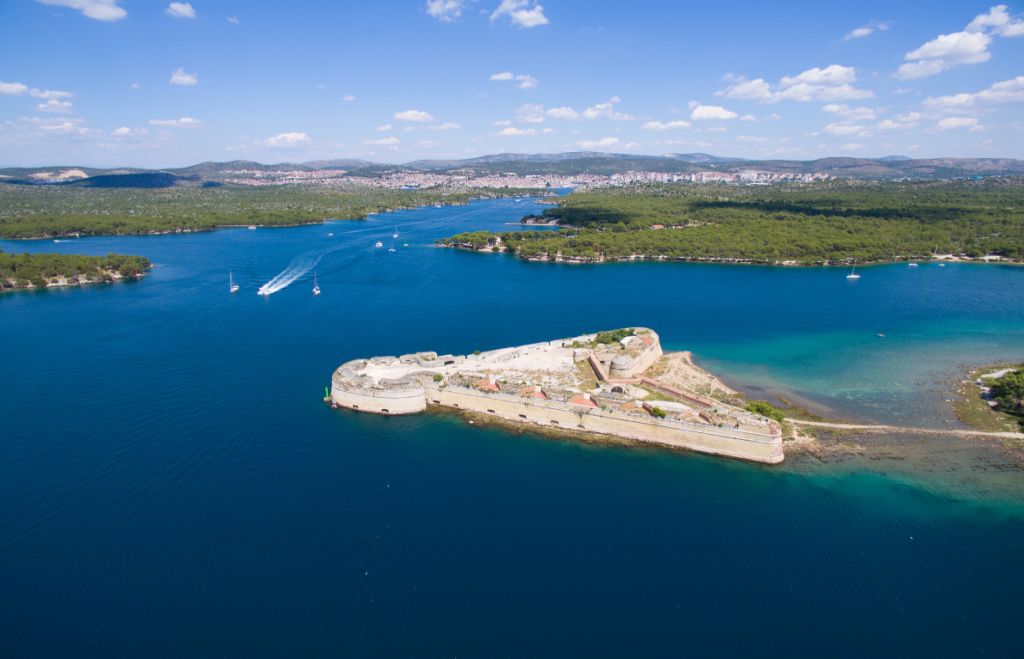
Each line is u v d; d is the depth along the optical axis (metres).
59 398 144.75
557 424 131.00
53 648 74.88
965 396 152.00
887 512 103.50
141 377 158.88
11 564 89.00
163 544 93.50
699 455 120.56
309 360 172.25
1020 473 115.31
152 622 79.00
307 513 101.50
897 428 133.12
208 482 109.88
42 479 110.31
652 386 141.88
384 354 178.75
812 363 176.62
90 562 89.50
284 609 81.56
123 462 116.06
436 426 131.25
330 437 126.31
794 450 122.88
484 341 193.00
